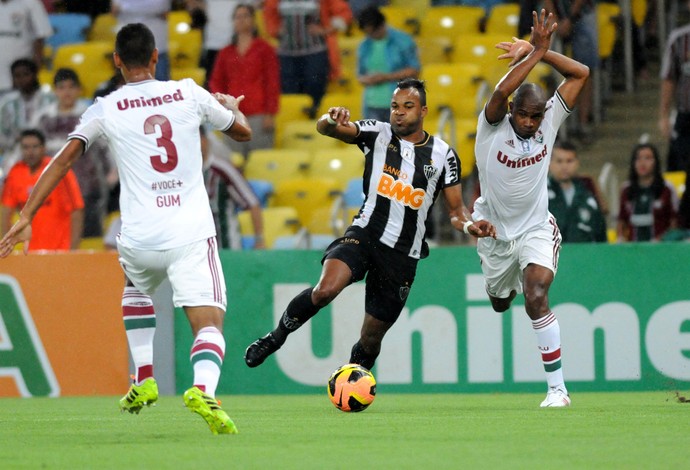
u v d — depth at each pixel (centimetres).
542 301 2647
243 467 1479
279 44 4606
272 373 3472
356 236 2500
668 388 3397
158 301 3475
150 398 2109
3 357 3478
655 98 5134
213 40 4738
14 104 4497
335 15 4688
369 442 1803
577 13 4738
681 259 3397
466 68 4616
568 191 3562
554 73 4691
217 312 1883
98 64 4966
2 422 2308
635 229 3838
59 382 3475
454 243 4416
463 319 3428
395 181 2480
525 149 2611
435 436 1897
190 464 1511
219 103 1988
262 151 4406
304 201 4178
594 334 3406
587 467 1478
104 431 2041
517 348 3409
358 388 2495
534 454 1628
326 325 3459
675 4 5391
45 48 5125
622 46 5203
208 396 1822
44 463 1535
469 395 3322
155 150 1891
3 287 3481
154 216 1880
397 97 2467
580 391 3406
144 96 1919
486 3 5150
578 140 4878
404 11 5091
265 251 3484
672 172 4331
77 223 3772
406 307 3441
